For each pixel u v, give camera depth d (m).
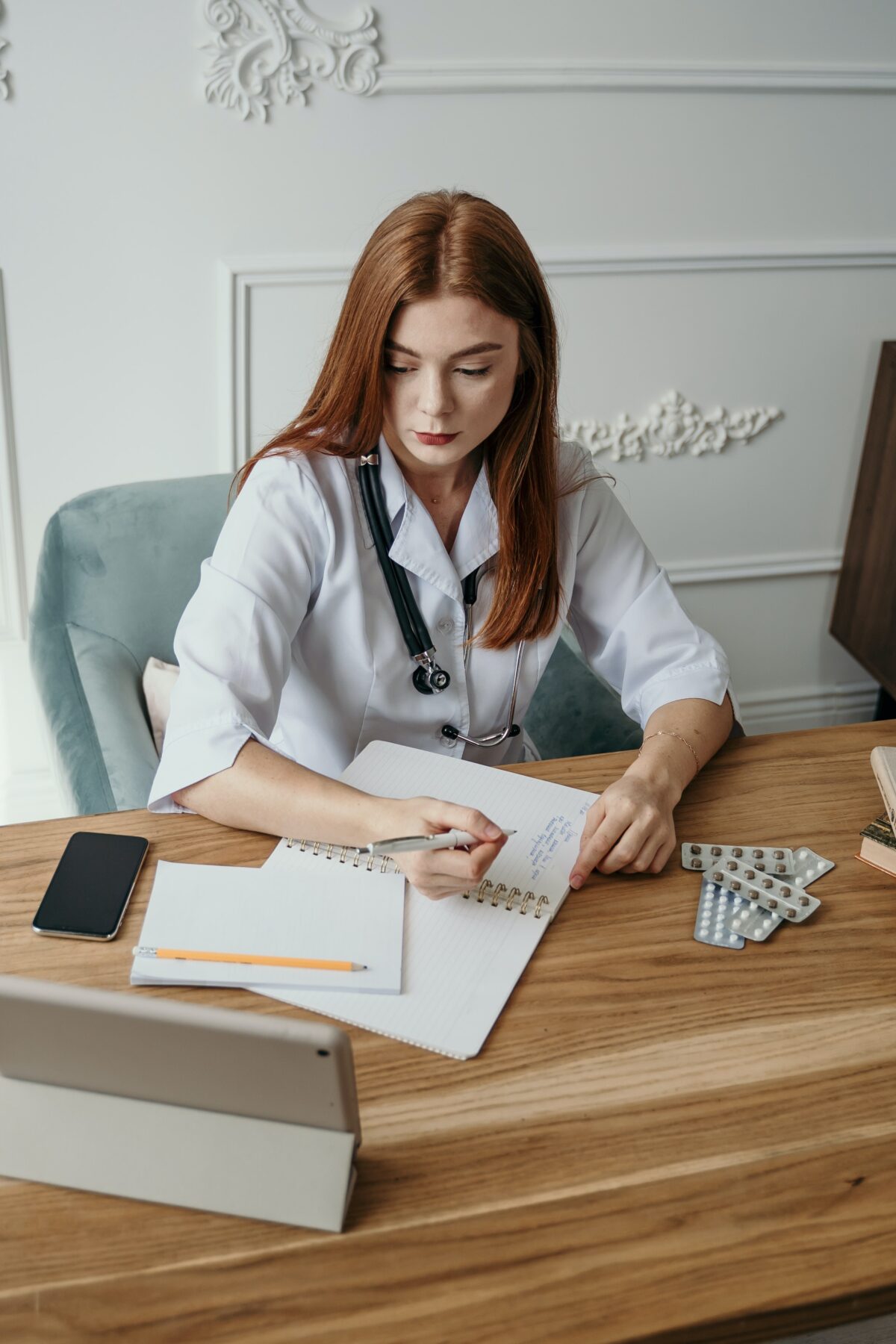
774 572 2.52
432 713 1.31
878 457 2.37
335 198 1.96
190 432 2.06
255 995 0.86
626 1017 0.87
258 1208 0.70
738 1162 0.76
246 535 1.16
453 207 1.06
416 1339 0.64
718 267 2.19
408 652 1.27
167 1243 0.69
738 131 2.10
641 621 1.35
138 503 1.60
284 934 0.91
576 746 1.59
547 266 2.11
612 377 2.25
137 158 1.84
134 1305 0.65
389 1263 0.68
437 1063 0.82
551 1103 0.79
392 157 1.96
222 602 1.13
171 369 2.00
